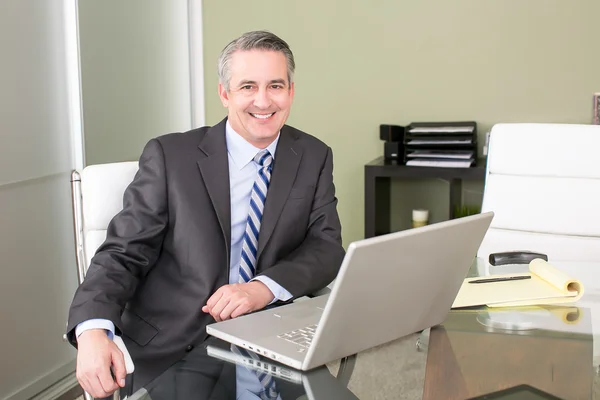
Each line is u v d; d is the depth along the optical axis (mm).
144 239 1627
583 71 3445
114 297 1464
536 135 2137
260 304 1503
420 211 3633
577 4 3402
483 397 1003
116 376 1264
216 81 3900
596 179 2070
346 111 3799
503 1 3498
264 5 3797
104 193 1727
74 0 2721
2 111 2395
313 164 1834
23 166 2508
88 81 2867
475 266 1703
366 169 3420
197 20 3848
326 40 3758
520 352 1164
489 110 3605
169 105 3617
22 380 2547
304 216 1796
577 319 1317
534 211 2127
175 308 1651
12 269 2475
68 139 2768
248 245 1734
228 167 1729
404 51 3668
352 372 1099
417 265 1135
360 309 1092
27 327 2562
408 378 1069
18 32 2461
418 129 3451
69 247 2797
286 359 1124
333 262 1719
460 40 3586
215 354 1186
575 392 1017
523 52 3512
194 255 1659
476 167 3283
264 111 1657
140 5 3299
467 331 1267
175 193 1672
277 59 1629
